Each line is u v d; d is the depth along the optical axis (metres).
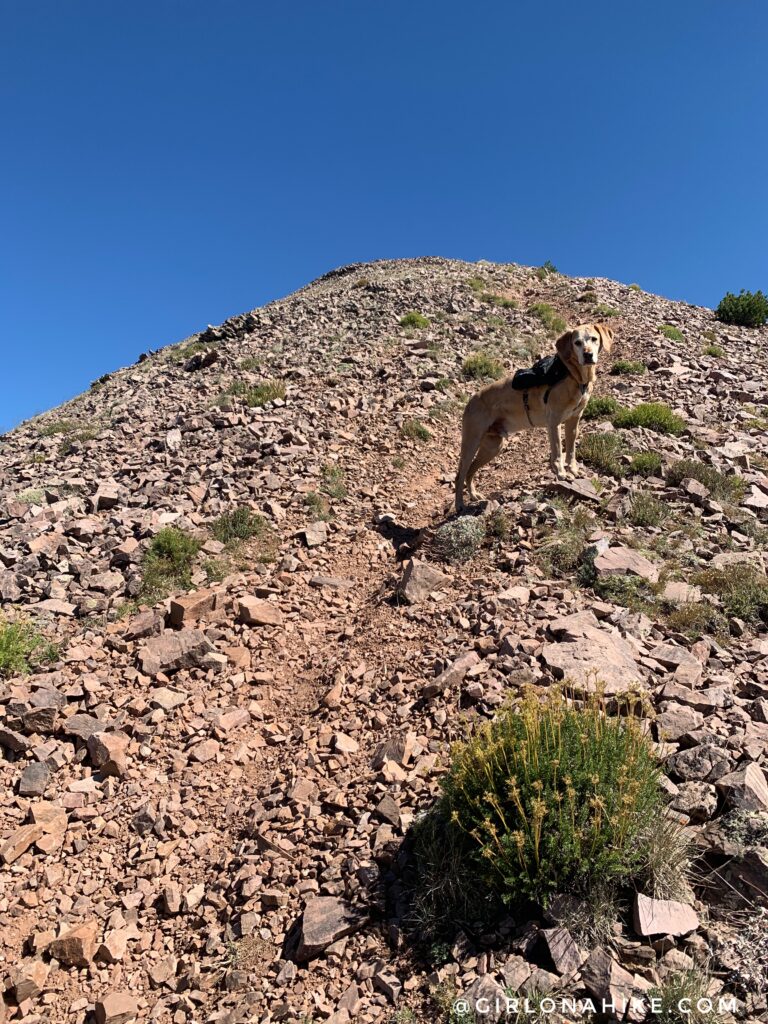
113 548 3.53
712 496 3.51
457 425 5.39
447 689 2.33
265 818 2.10
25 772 2.33
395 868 1.78
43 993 1.75
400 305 8.78
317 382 6.00
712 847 1.59
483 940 1.52
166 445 4.88
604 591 2.74
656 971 1.37
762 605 2.60
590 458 3.99
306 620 3.11
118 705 2.59
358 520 3.95
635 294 10.42
